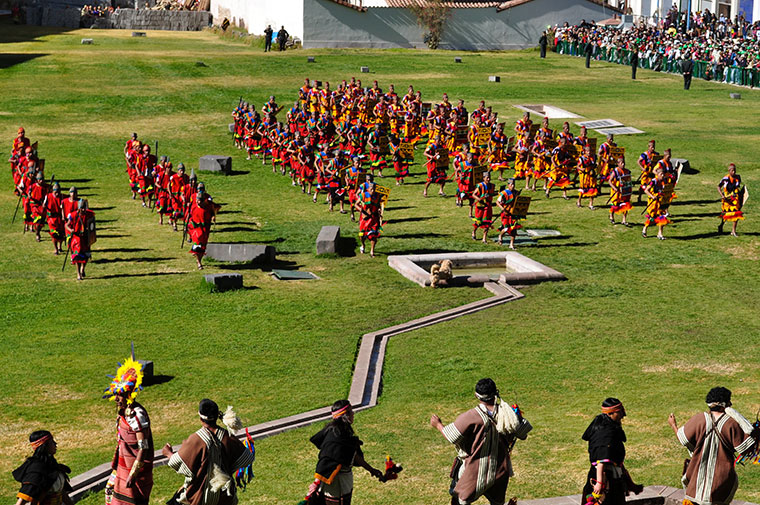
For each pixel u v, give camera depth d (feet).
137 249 95.30
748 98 185.78
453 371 61.67
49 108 168.35
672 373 60.90
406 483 42.60
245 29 308.81
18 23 344.28
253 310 75.92
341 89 160.86
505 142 127.95
